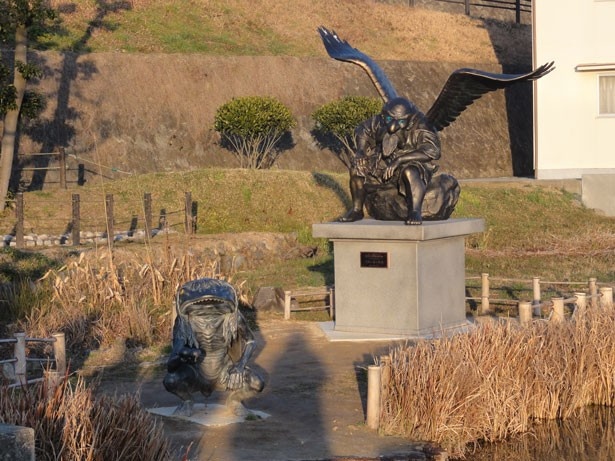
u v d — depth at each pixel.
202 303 9.99
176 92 34.91
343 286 15.14
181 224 26.06
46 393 7.90
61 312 14.90
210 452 9.19
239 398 10.41
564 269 22.19
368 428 10.06
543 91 34.72
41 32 27.27
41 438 7.30
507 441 10.20
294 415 10.57
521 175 39.91
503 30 50.25
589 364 11.48
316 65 39.16
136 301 15.81
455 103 15.16
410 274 14.54
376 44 45.03
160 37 39.06
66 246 22.33
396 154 14.73
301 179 29.25
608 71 34.12
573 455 9.75
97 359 13.40
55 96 31.84
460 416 9.92
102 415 7.88
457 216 29.03
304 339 14.93
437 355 10.20
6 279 17.73
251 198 27.94
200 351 10.07
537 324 11.85
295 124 33.91
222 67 36.81
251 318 16.94
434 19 49.84
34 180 29.62
